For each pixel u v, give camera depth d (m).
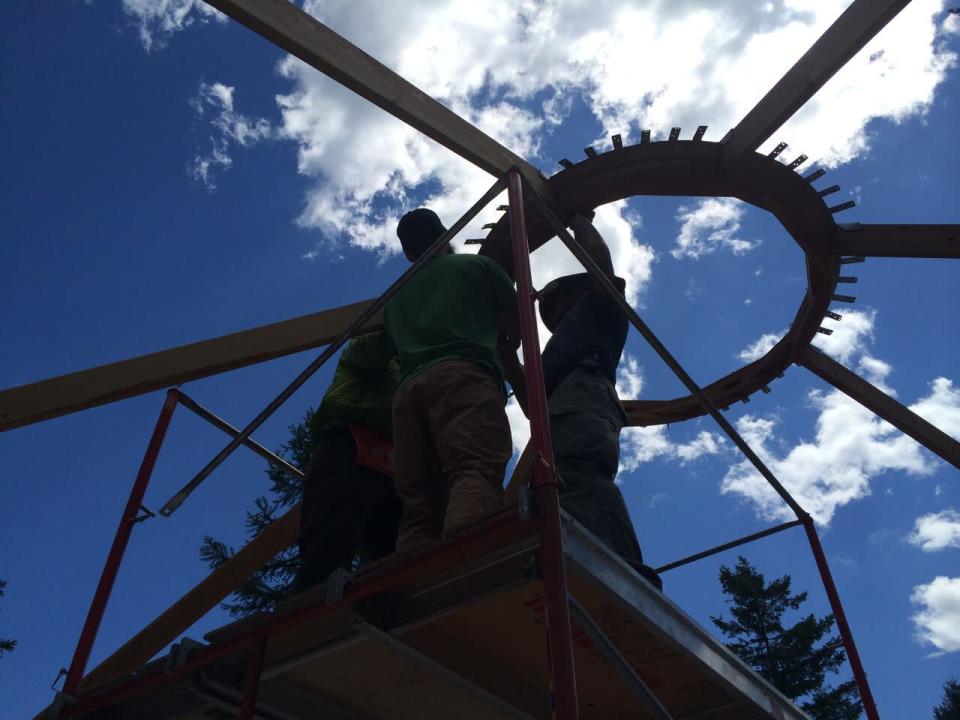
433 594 2.53
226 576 5.13
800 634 24.47
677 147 6.19
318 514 3.46
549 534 2.05
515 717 3.10
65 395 4.49
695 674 2.99
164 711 3.11
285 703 3.06
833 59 5.61
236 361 4.77
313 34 4.80
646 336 3.49
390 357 3.93
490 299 3.52
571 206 6.22
